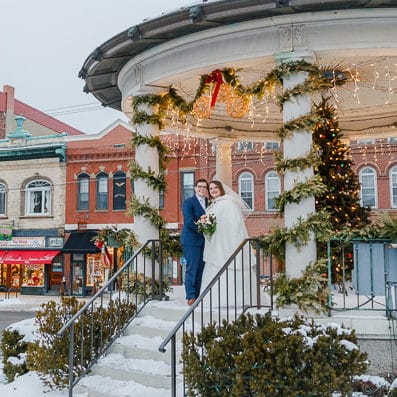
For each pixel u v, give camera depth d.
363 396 6.22
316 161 7.59
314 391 5.11
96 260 33.38
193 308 6.26
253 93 8.62
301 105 7.73
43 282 34.50
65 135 35.12
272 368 5.16
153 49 9.08
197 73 8.82
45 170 35.28
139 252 8.75
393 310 6.88
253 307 7.93
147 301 8.93
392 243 7.05
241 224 8.60
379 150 29.16
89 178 34.44
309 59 7.76
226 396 5.30
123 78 10.24
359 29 7.64
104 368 7.45
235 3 7.41
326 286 7.71
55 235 34.69
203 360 5.54
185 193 32.38
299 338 5.28
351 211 9.66
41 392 7.64
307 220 7.45
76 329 7.90
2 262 34.53
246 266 8.45
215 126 13.30
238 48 8.12
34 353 7.99
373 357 6.84
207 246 8.54
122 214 33.56
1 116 42.62
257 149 31.72
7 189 35.97
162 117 9.81
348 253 8.67
